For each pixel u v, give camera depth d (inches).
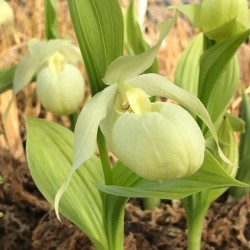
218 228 10.2
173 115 5.7
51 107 10.0
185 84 9.3
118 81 6.1
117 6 5.5
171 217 10.5
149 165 5.6
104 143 6.4
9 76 10.2
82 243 9.5
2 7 11.5
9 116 12.0
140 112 6.0
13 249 10.1
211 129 6.2
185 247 9.9
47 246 9.7
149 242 10.0
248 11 7.2
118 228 7.3
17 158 11.8
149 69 8.0
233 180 5.9
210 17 7.0
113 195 6.8
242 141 10.3
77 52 10.3
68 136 8.1
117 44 5.8
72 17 5.6
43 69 10.0
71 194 7.6
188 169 5.6
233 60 8.7
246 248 9.9
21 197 10.7
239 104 12.1
